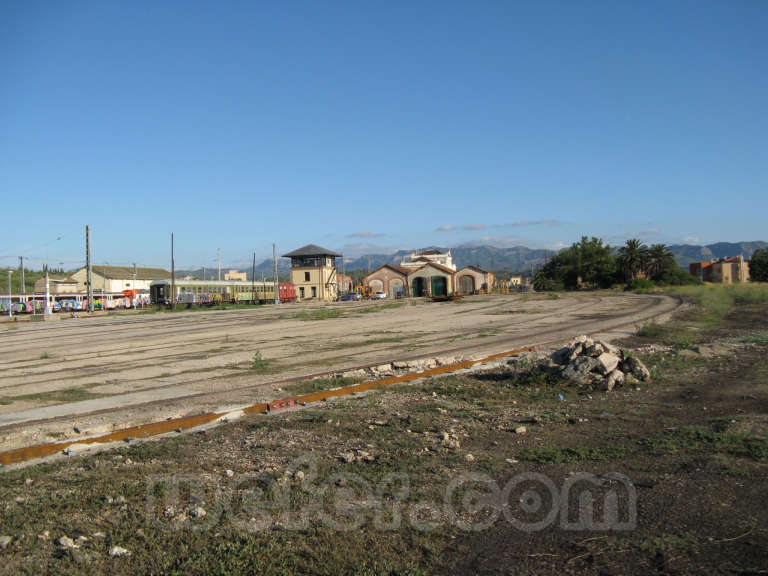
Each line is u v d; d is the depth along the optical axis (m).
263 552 4.75
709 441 7.51
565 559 4.51
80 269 106.25
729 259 124.31
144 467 7.04
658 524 5.03
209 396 12.12
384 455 7.39
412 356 18.52
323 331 30.34
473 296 86.00
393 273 102.56
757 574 4.09
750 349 17.22
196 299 79.19
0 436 8.73
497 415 9.70
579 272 117.81
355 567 4.50
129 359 19.94
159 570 4.50
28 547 4.88
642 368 12.48
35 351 23.83
